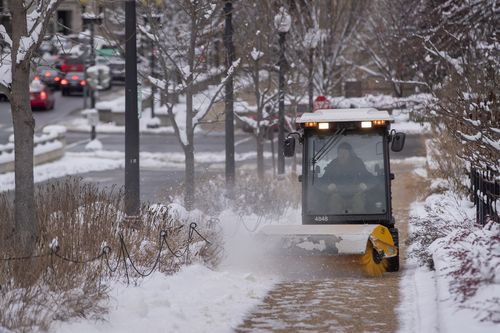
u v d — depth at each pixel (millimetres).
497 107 40000
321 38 98000
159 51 50344
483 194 39125
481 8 66250
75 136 138750
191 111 51500
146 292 30078
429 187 67750
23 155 30031
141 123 149375
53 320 25062
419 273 36500
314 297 31969
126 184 40719
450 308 25328
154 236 37844
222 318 27969
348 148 40562
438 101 51625
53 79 184500
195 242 39062
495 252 27484
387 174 40250
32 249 29844
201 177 64062
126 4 41094
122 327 25812
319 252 36875
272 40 70938
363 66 126000
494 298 24016
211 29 55594
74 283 28438
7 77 30172
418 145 115750
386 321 27578
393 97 111625
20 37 29688
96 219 35531
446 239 37062
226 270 38000
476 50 61406
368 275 37188
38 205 37062
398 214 59062
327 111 42469
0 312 24172
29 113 30078
